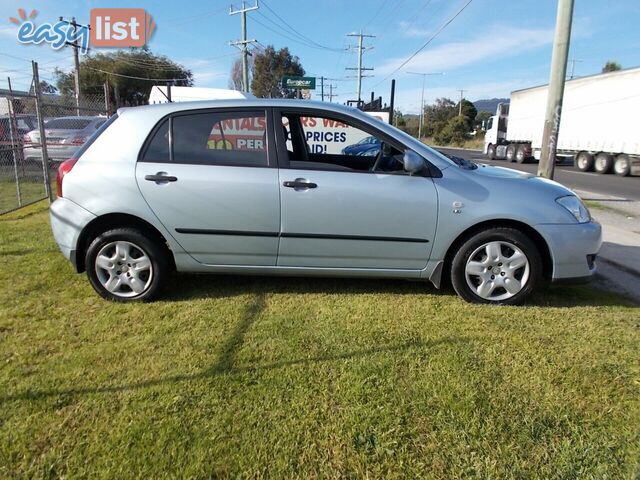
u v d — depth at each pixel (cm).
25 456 204
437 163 373
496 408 242
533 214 363
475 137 6556
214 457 206
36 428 221
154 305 373
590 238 370
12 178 1120
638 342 315
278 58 5575
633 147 1769
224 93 1483
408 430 225
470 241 370
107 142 371
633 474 199
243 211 364
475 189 367
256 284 421
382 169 388
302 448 213
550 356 295
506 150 2950
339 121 378
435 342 311
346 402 246
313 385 260
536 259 370
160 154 368
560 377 270
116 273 378
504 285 376
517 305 380
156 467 200
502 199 364
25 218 713
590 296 410
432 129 7625
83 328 329
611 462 206
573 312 368
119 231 370
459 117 6769
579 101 2073
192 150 368
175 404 242
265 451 210
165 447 211
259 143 370
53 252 510
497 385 262
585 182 1581
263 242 372
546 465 204
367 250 374
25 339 311
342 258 377
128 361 283
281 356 291
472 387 259
